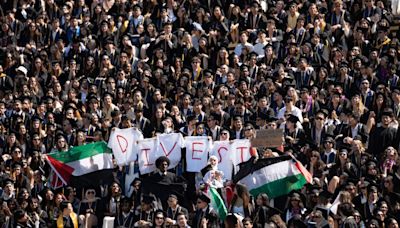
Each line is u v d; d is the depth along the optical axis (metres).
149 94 47.44
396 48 49.22
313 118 44.47
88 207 41.25
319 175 41.19
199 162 41.69
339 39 50.06
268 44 49.41
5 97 49.41
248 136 42.38
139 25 52.38
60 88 49.28
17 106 47.34
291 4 51.66
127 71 49.72
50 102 47.47
